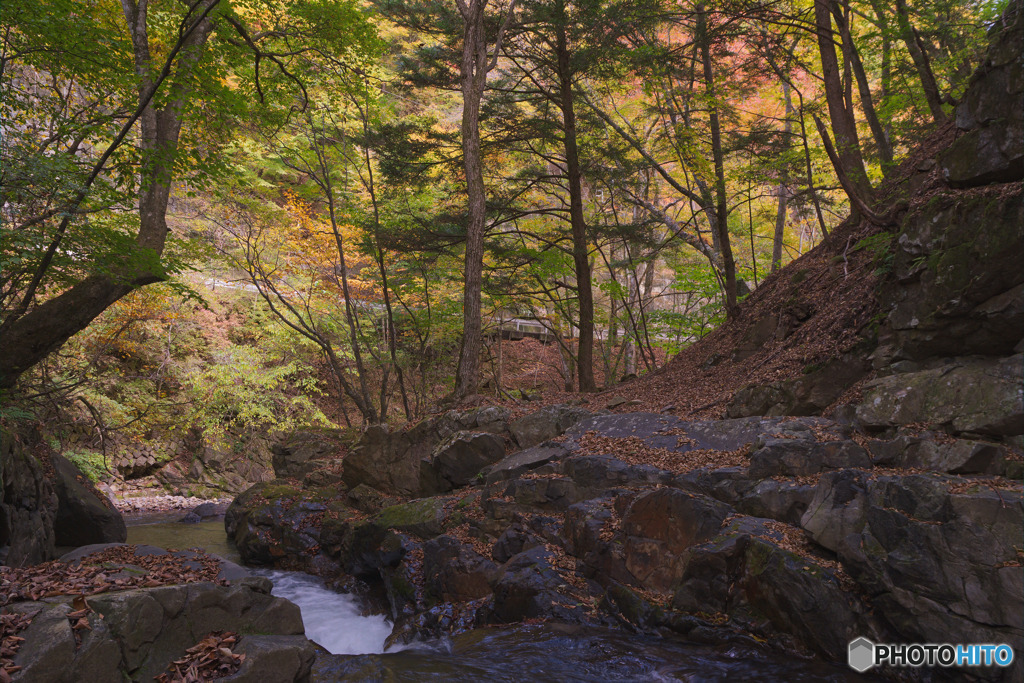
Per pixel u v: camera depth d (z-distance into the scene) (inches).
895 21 521.0
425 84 658.8
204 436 869.2
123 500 762.2
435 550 372.5
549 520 356.5
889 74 665.0
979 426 276.5
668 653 262.7
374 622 381.4
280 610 236.8
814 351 410.9
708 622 273.0
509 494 382.0
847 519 259.3
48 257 416.2
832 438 320.2
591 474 364.8
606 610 302.0
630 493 331.0
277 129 615.2
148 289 735.1
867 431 324.2
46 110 453.7
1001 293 292.7
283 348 964.0
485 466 451.5
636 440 394.0
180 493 823.7
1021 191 288.0
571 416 456.4
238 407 882.1
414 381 919.7
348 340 940.6
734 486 316.5
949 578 225.0
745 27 558.6
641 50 584.7
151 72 459.2
